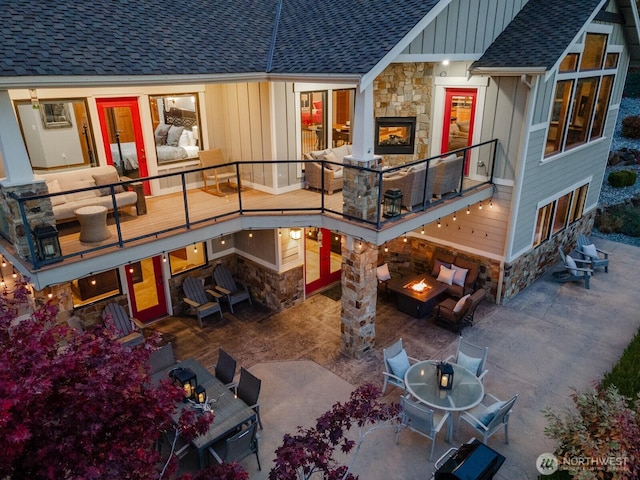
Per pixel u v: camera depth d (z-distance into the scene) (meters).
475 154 11.58
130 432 3.93
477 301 10.66
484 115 11.20
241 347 10.51
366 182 8.71
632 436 6.05
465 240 12.34
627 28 13.30
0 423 3.08
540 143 11.34
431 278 12.37
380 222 8.95
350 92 12.25
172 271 11.63
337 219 9.27
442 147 12.19
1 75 6.40
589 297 12.52
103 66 7.53
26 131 9.02
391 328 11.22
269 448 7.77
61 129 9.41
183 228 8.63
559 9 10.98
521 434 7.99
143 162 10.58
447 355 10.13
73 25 8.32
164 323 11.48
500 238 11.67
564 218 14.43
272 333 11.05
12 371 3.48
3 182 6.79
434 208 9.79
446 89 11.66
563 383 9.23
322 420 4.94
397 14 9.17
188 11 10.44
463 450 6.77
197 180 11.55
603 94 14.06
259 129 10.77
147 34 9.03
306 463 4.73
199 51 9.16
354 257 9.31
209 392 7.84
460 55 10.05
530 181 11.50
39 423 3.54
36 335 3.88
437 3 8.64
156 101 10.49
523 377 9.41
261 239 11.72
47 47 7.45
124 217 9.27
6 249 7.46
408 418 7.55
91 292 10.18
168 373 8.11
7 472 3.29
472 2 9.88
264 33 10.75
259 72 9.32
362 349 10.08
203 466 6.86
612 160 23.28
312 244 12.62
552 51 9.84
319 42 9.61
